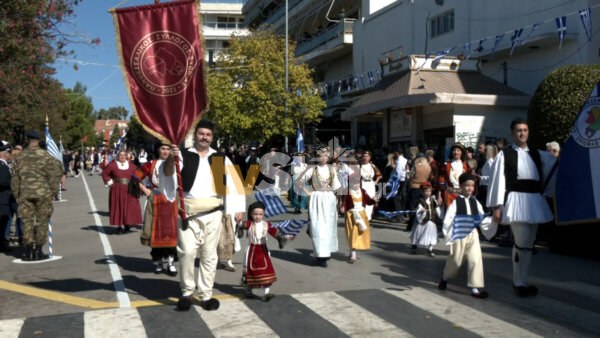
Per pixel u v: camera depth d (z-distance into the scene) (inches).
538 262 347.3
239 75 1114.1
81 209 723.4
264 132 1039.6
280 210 349.4
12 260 373.7
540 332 215.6
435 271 329.1
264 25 1437.0
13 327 221.5
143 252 397.7
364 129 992.2
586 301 259.4
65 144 2327.8
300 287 288.4
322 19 1493.6
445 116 695.1
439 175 441.4
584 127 267.9
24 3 455.2
